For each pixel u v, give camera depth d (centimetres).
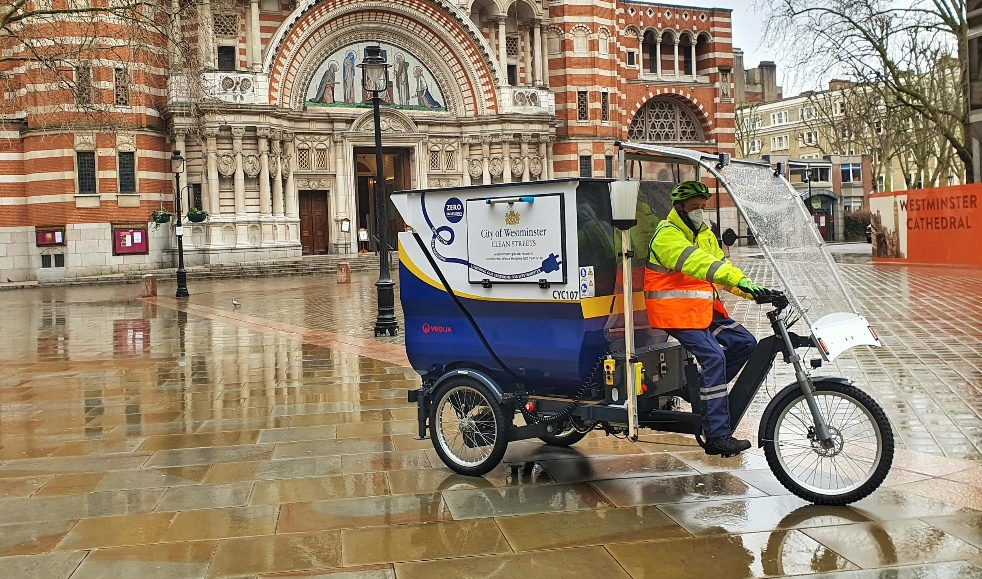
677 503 579
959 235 3070
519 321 633
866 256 3978
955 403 866
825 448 558
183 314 2153
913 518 535
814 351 1170
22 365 1323
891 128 4472
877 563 469
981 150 2962
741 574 461
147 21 1728
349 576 470
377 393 1017
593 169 4834
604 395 624
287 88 4069
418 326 693
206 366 1270
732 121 5362
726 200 3825
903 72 3064
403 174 4484
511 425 650
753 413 852
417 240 680
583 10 4772
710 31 5306
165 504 602
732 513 555
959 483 600
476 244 647
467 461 668
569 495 604
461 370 666
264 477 667
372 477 661
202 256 3844
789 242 586
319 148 4209
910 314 1634
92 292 3105
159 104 3862
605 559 486
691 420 600
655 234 593
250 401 986
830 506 561
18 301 2786
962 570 456
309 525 553
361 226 4791
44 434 832
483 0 4553
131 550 513
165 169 3878
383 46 4359
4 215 3712
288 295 2644
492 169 4519
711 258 564
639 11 5125
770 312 583
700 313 589
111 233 3709
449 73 4488
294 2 4141
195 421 882
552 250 602
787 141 8412
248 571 479
